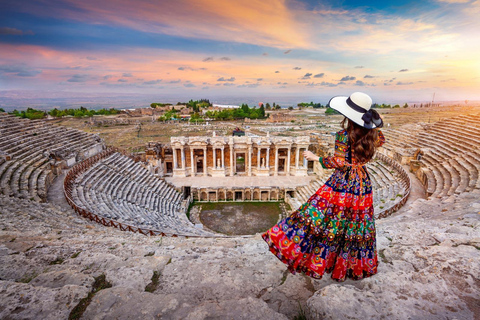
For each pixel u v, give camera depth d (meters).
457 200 18.09
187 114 176.88
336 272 5.49
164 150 54.31
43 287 5.43
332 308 4.48
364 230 5.39
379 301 4.69
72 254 8.32
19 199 24.42
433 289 5.04
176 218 38.16
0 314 4.62
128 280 6.25
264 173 53.22
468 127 42.53
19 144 40.16
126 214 29.45
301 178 52.03
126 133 107.56
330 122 146.25
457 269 5.57
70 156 41.22
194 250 8.94
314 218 5.33
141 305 5.04
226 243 10.64
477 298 4.78
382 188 34.03
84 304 5.11
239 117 160.25
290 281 6.09
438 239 8.10
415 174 36.69
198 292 5.84
